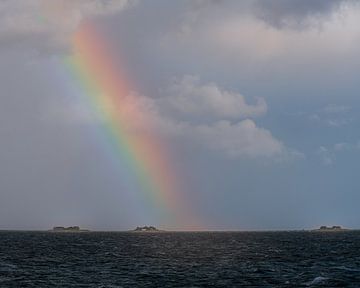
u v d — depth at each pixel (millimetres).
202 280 59250
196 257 98688
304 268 74000
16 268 72375
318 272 68000
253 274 65562
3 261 84125
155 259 92812
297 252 114750
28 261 85562
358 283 56156
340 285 54688
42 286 53562
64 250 122250
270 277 62188
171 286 54156
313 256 100625
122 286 54031
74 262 85125
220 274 65625
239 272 68062
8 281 57188
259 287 53562
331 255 103500
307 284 55594
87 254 107375
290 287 53406
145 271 69750
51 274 65188
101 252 115188
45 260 88438
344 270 70750
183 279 60219
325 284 55469
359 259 92125
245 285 54969
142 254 108438
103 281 58156
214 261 87750
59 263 82500
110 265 79438
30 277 61406
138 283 56531
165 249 130750
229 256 101438
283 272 68062
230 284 55812
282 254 107625
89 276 63438
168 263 83438
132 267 75938
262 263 83125
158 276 63438
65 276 63125
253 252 115562
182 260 90312
